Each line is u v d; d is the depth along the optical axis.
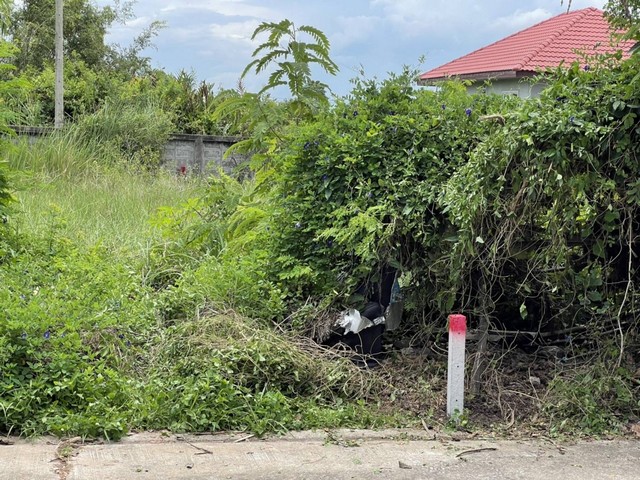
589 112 5.62
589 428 5.43
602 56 6.02
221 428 5.27
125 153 16.94
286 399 5.53
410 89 7.24
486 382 6.00
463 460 4.84
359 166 6.82
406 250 6.61
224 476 4.47
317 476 4.52
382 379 6.05
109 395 5.31
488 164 5.72
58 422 4.99
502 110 6.66
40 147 13.98
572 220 5.66
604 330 6.32
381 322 6.50
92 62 29.58
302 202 7.03
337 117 7.20
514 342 6.75
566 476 4.61
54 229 8.56
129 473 4.45
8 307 5.61
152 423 5.22
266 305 6.64
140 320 6.51
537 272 6.27
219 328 6.14
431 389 6.02
